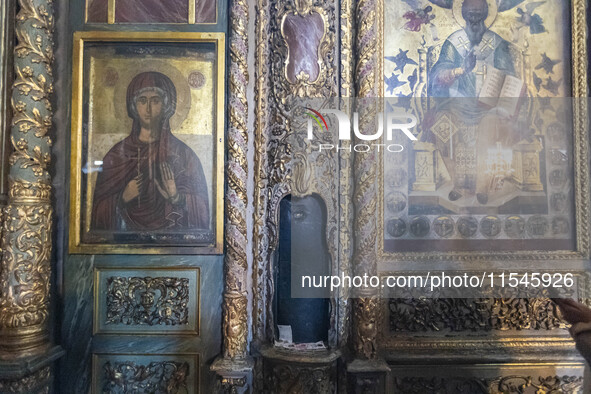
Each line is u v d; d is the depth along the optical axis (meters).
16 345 1.61
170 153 1.95
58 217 1.91
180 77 1.96
